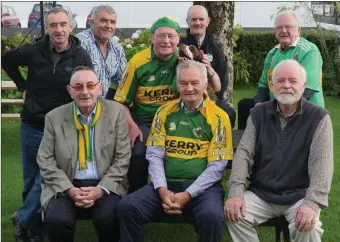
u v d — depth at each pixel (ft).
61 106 13.17
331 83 41.60
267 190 12.30
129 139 13.26
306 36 42.86
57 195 12.40
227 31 21.03
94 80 12.62
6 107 31.83
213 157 12.54
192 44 17.65
